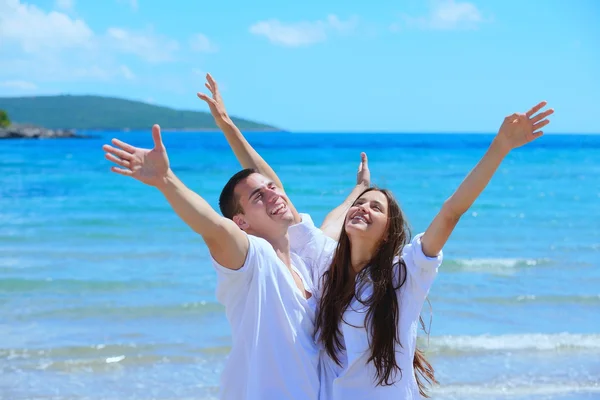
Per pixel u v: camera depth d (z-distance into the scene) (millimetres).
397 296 3818
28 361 7207
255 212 4027
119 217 17969
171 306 9203
